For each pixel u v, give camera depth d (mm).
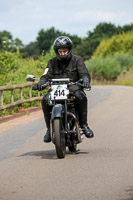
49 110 13328
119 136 17641
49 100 13070
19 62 44531
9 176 10836
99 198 8625
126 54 123125
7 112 27281
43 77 13531
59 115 12461
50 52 44125
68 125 13195
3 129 21062
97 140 16766
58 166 11891
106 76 112062
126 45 146125
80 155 13602
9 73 38812
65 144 13281
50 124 12789
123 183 9875
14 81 35406
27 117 26469
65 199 8594
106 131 19219
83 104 13344
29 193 9125
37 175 10844
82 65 13492
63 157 13180
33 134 18891
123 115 25750
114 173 10922
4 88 26156
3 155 13953
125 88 65875
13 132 19797
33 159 13031
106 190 9258
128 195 8836
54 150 14711
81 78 13344
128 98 40344
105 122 22594
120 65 117562
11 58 43031
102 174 10828
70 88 13258
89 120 23734
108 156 13289
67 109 13234
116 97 42281
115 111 28266
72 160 12734
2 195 9039
